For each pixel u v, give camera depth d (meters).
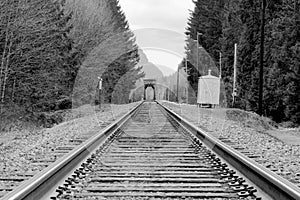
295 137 16.25
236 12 51.66
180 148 11.16
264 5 25.72
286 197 5.24
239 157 7.59
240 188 6.25
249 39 42.25
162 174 7.41
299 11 30.50
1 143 13.88
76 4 34.12
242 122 21.81
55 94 26.72
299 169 8.41
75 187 6.31
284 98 30.58
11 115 20.91
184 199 5.72
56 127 19.75
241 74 42.44
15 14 21.44
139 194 5.89
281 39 31.23
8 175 7.02
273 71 31.73
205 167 8.27
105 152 10.21
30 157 9.47
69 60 30.41
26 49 23.34
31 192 5.23
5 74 21.16
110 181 6.85
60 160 7.11
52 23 24.73
